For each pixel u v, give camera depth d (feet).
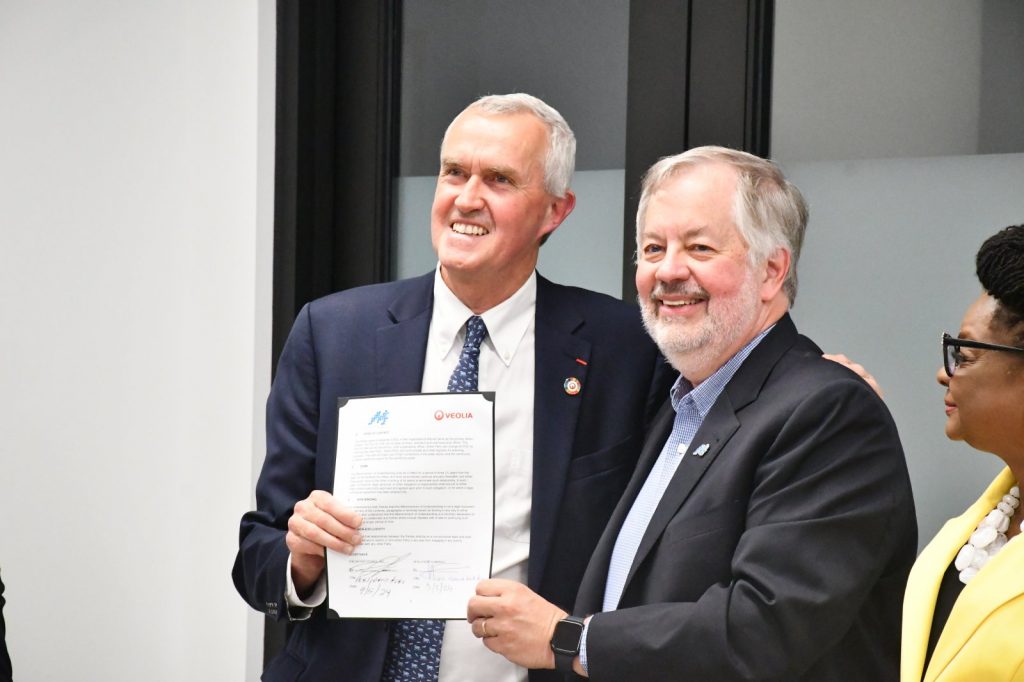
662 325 6.84
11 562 12.22
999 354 5.19
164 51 11.55
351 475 7.20
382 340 7.91
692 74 9.86
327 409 7.80
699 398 6.96
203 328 11.39
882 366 9.30
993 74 8.93
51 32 12.02
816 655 6.08
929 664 5.26
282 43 11.04
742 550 6.21
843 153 9.42
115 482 11.79
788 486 6.23
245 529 7.92
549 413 7.70
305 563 7.43
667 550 6.53
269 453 8.00
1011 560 5.04
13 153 12.19
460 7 10.93
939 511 9.09
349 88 11.27
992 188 8.95
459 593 6.96
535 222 7.80
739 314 6.70
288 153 11.05
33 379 12.13
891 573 6.49
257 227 11.14
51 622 12.07
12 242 12.20
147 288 11.65
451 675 7.41
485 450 7.08
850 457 6.20
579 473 7.63
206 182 11.37
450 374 7.84
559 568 7.48
